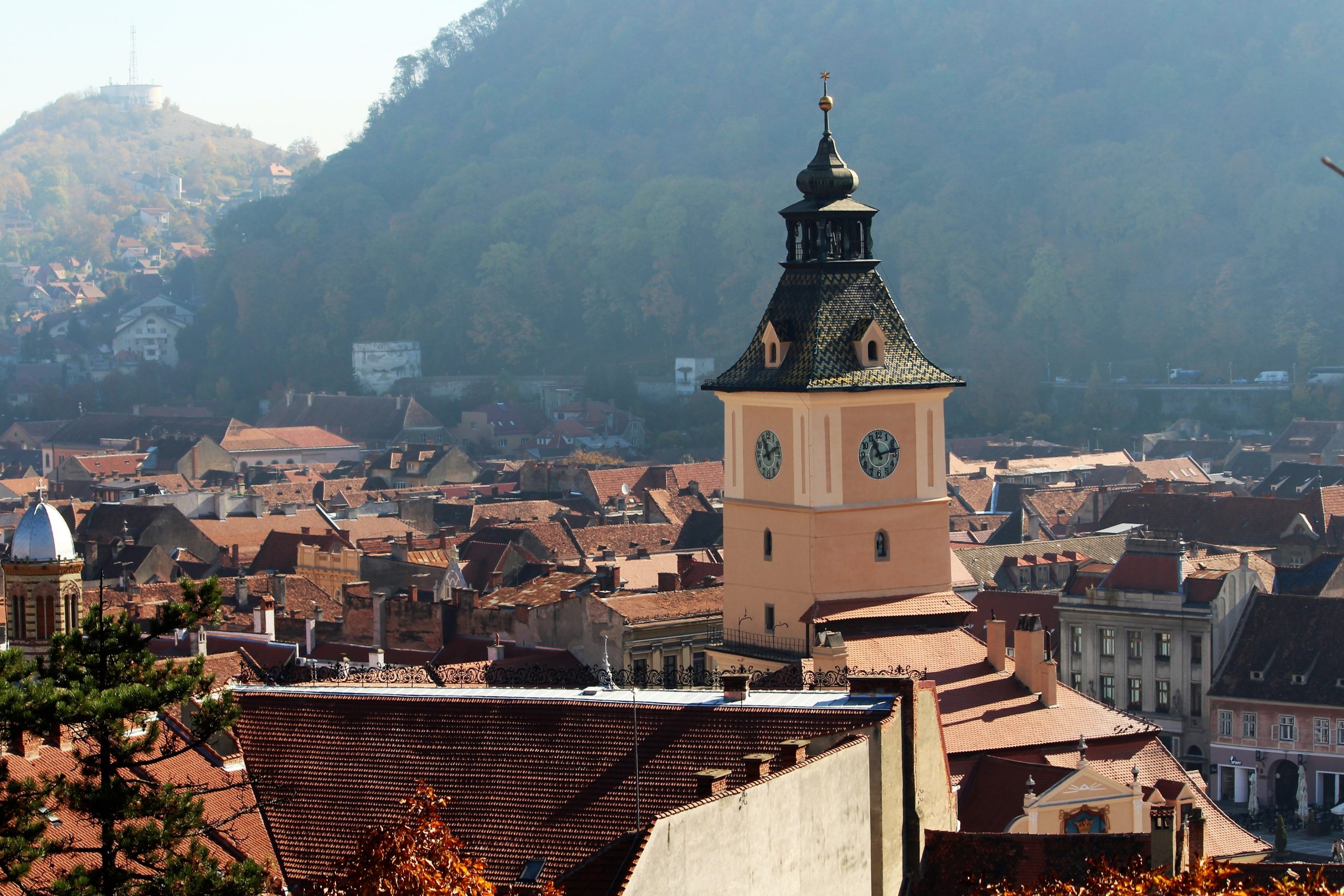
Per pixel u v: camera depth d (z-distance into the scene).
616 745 67.44
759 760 62.59
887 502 100.88
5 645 117.31
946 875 69.31
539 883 62.53
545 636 142.50
